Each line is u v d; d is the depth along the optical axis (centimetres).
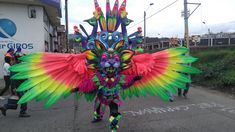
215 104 952
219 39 3158
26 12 1750
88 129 674
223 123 709
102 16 593
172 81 606
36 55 548
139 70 598
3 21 1692
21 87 536
